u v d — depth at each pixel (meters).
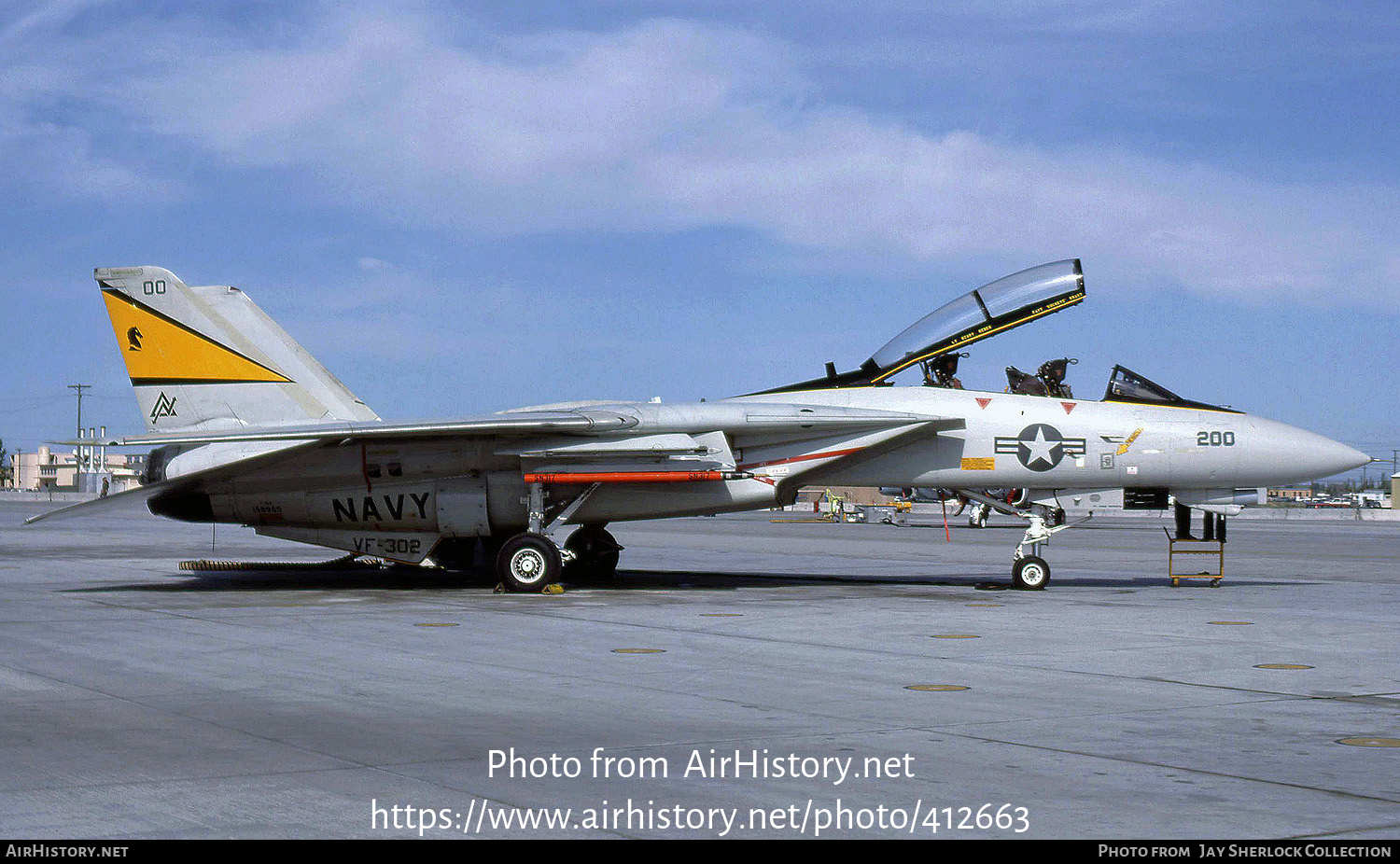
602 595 17.12
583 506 18.19
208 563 21.17
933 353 18.55
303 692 8.64
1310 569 24.94
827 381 19.06
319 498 18.28
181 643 11.43
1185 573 23.09
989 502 18.94
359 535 18.61
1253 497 18.88
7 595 16.73
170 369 19.25
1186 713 8.05
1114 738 7.19
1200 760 6.60
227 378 19.23
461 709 8.01
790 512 77.25
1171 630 13.02
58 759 6.46
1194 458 18.08
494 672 9.68
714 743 6.98
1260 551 32.81
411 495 18.09
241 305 19.38
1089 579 21.47
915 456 18.33
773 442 17.98
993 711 8.07
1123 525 59.53
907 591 18.25
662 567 24.12
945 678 9.50
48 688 8.80
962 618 14.16
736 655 10.79
